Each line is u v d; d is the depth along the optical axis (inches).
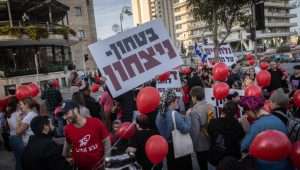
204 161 227.6
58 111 370.6
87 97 339.6
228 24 1110.4
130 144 192.5
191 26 4313.5
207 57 556.1
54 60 1603.1
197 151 225.8
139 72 203.5
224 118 195.8
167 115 209.2
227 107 197.0
